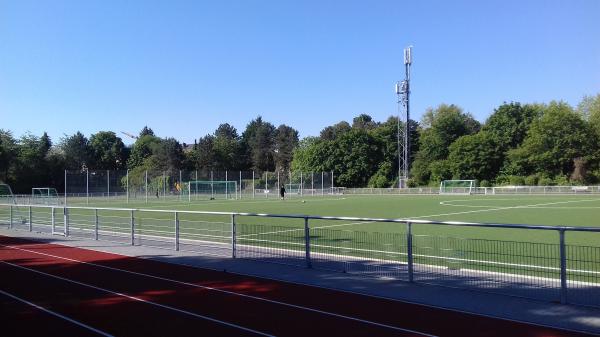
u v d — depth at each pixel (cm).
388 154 10188
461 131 9819
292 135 14688
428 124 11794
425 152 9831
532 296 937
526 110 8894
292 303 944
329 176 7869
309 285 1097
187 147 16812
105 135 13675
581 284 999
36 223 2564
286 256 1405
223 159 13025
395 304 922
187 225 1914
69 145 12719
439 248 1424
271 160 14312
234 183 6612
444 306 898
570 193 6300
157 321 838
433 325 787
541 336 723
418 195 6869
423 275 1130
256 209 4050
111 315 880
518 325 779
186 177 6431
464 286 1027
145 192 6059
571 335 727
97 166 13088
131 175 6050
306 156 10538
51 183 8875
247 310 898
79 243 1900
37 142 9712
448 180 8056
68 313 898
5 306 952
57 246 1828
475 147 8581
